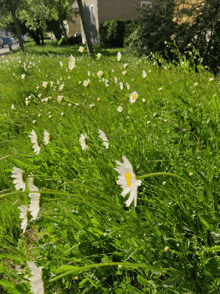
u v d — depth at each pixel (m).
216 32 9.02
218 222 1.60
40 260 1.61
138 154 2.46
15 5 24.67
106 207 1.88
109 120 3.23
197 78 4.23
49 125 3.17
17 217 2.09
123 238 1.54
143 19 10.80
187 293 1.48
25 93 5.89
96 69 5.80
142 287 1.58
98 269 1.56
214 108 3.21
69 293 1.59
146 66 5.91
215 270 1.44
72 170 2.60
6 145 3.39
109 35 23.59
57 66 8.66
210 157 2.34
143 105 3.09
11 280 1.53
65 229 1.73
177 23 10.07
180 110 3.28
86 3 28.88
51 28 32.66
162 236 1.55
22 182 1.21
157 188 2.01
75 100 3.55
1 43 52.34
